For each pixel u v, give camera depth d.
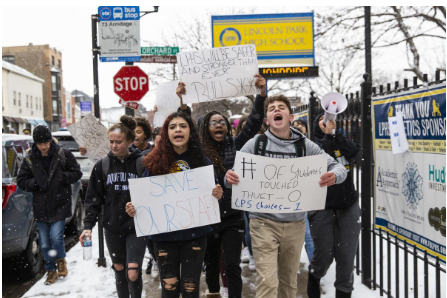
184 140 3.54
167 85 6.73
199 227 3.58
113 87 9.39
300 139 3.74
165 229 3.51
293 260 3.77
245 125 4.62
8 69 47.53
